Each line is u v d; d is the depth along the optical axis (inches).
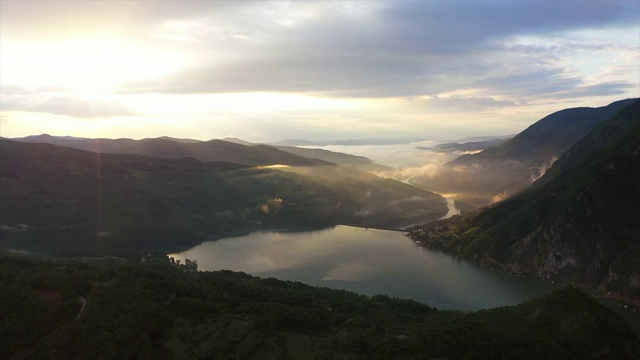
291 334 4591.5
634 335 4638.3
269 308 5083.7
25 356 3572.8
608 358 4362.7
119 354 3730.3
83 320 4133.9
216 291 5940.0
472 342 4291.3
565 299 4970.5
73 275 5265.8
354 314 6220.5
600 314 4660.4
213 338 4367.6
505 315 5093.5
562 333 4557.1
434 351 4328.3
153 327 4227.4
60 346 3708.2
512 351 4045.3
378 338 4712.1
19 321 4005.9
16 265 5644.7
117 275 5644.7
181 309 4825.3
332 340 4574.3
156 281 5502.0
